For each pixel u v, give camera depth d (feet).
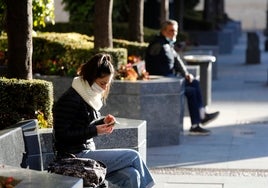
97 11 79.05
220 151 70.08
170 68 75.72
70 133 42.70
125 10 137.49
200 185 57.00
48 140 47.93
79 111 43.06
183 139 75.31
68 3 126.31
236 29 227.61
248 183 57.62
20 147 43.19
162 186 56.75
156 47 75.41
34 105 51.65
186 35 126.82
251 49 161.48
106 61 43.42
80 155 43.32
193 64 94.17
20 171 37.32
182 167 63.41
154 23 158.20
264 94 111.65
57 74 73.92
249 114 92.43
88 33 112.78
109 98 69.21
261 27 334.44
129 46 92.43
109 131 43.37
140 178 43.78
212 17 190.29
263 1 336.08
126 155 43.80
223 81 129.39
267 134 79.15
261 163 65.16
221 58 176.76
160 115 70.64
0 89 51.42
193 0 198.80
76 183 35.22
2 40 75.56
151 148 70.74
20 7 54.34
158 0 158.92
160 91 70.18
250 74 140.97
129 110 69.26
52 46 75.61
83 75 43.27
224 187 56.39
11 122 51.42
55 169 40.63
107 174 43.57
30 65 55.21
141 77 71.77
